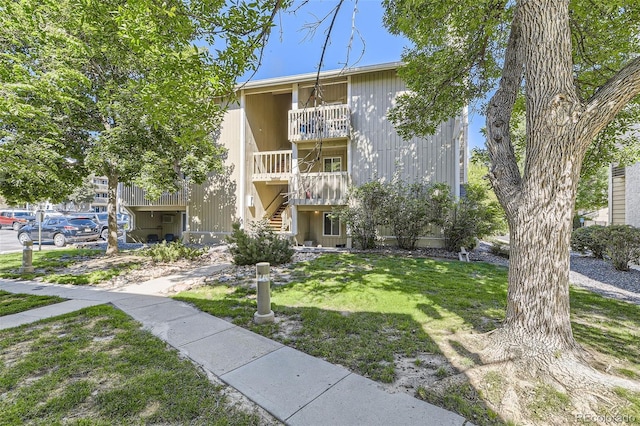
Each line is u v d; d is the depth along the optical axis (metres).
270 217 14.50
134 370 2.73
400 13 5.50
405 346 3.18
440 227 10.24
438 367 2.74
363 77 11.50
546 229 2.75
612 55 5.43
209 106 4.56
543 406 2.17
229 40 3.89
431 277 6.34
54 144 7.79
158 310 4.48
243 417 2.12
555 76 2.70
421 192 10.33
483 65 5.97
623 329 3.67
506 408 2.15
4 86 5.07
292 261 8.30
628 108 6.05
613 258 7.79
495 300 4.73
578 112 2.59
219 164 11.70
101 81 8.70
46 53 6.24
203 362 2.89
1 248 12.84
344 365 2.84
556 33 2.71
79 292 5.62
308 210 12.41
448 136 10.62
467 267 7.48
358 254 9.55
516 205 3.01
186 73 3.91
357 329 3.64
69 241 13.77
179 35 3.77
